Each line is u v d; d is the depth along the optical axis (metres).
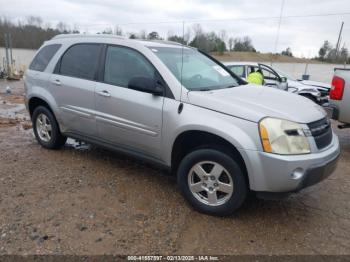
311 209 3.91
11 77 18.94
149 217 3.59
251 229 3.43
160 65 3.99
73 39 5.11
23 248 3.00
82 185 4.30
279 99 3.89
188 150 3.96
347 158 5.85
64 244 3.07
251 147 3.25
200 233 3.33
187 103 3.69
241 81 4.84
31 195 3.99
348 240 3.29
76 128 4.96
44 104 5.54
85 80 4.69
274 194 3.30
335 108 5.88
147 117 3.96
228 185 3.48
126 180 4.50
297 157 3.19
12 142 6.11
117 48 4.50
